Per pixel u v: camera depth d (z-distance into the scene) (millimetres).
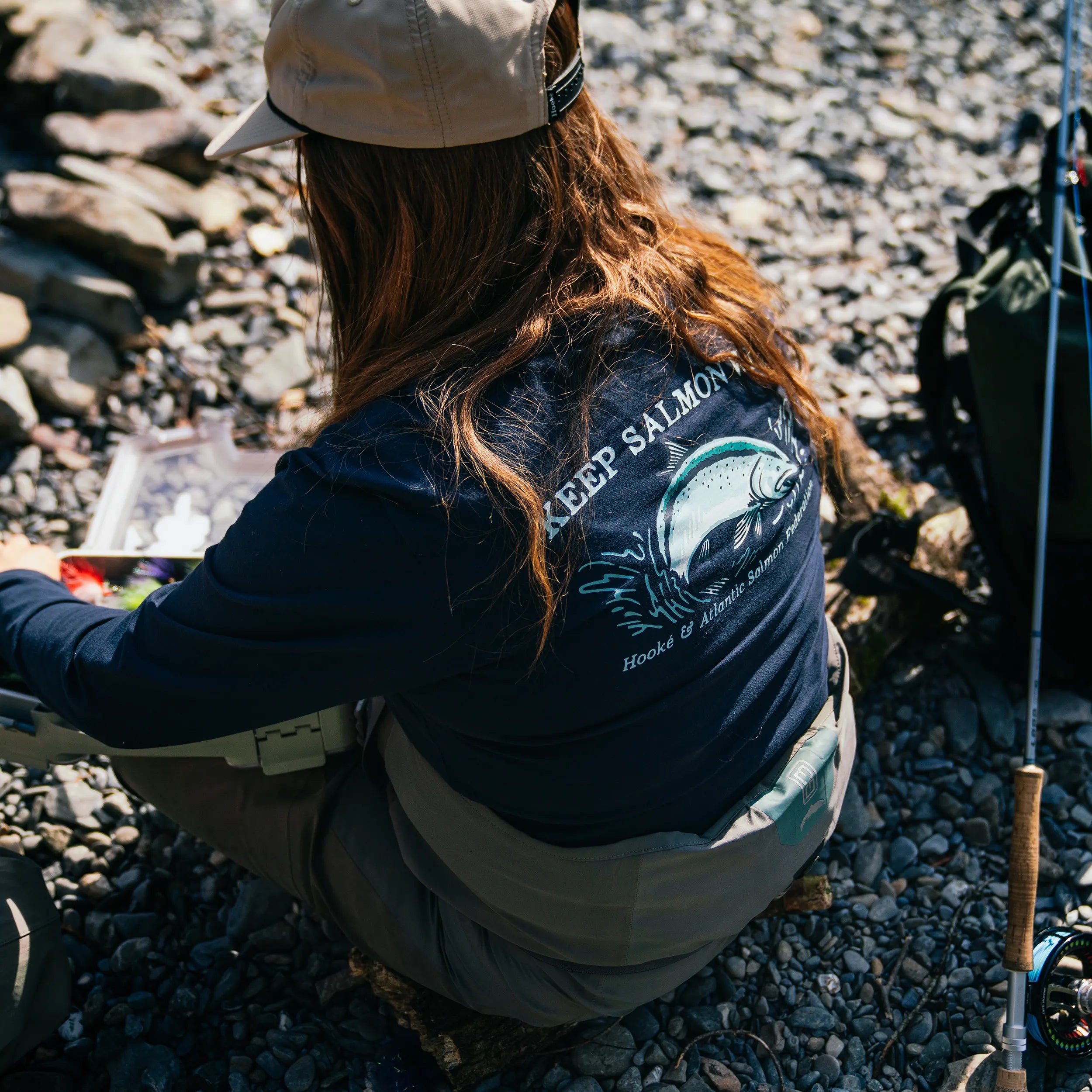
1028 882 1661
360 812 1679
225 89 3670
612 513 1228
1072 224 2207
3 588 1508
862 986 1929
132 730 1340
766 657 1412
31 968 1595
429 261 1255
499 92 1158
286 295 3133
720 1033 1857
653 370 1270
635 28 4152
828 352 3070
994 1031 1840
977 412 2193
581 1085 1777
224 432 2410
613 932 1475
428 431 1170
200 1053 1830
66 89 3146
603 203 1300
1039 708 2316
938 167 3703
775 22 4262
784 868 1548
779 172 3645
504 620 1204
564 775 1346
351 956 1835
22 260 2822
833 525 2500
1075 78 2408
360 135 1188
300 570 1188
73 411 2785
